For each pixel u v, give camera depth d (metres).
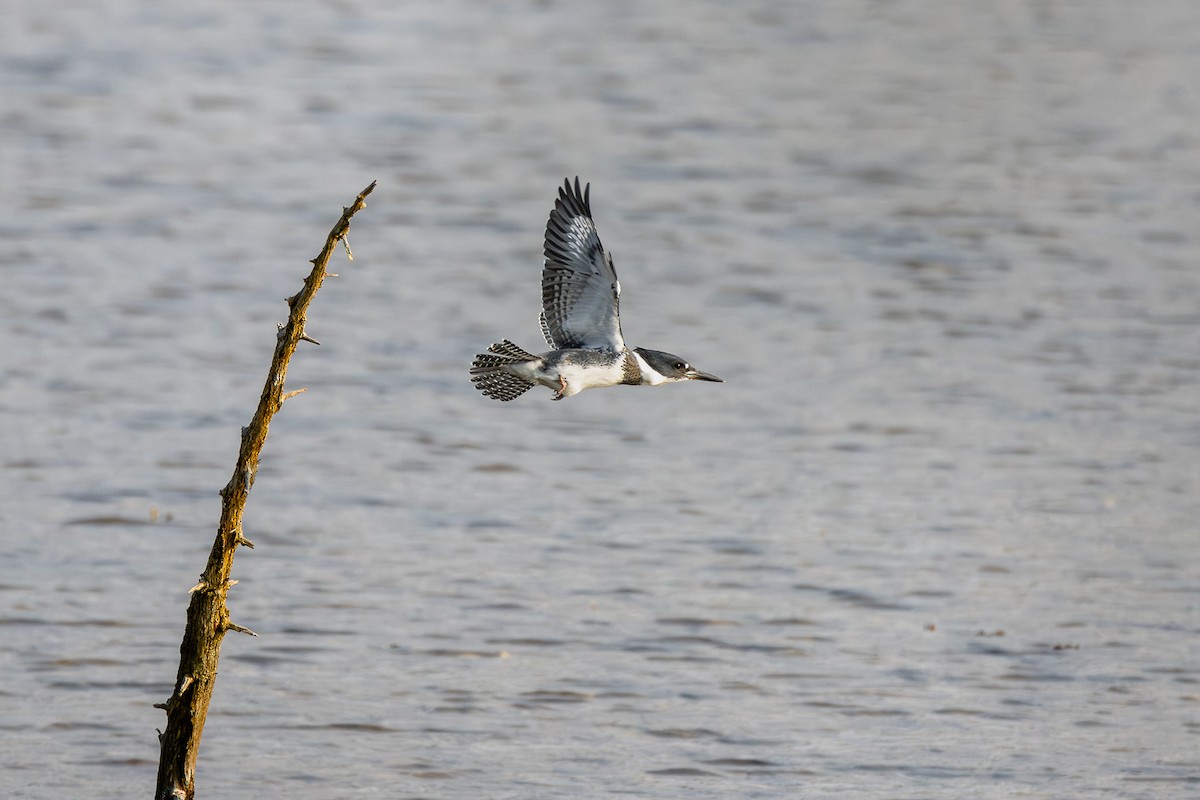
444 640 18.44
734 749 16.20
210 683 12.08
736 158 42.09
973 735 16.56
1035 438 25.38
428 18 57.16
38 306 30.53
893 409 26.66
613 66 51.28
